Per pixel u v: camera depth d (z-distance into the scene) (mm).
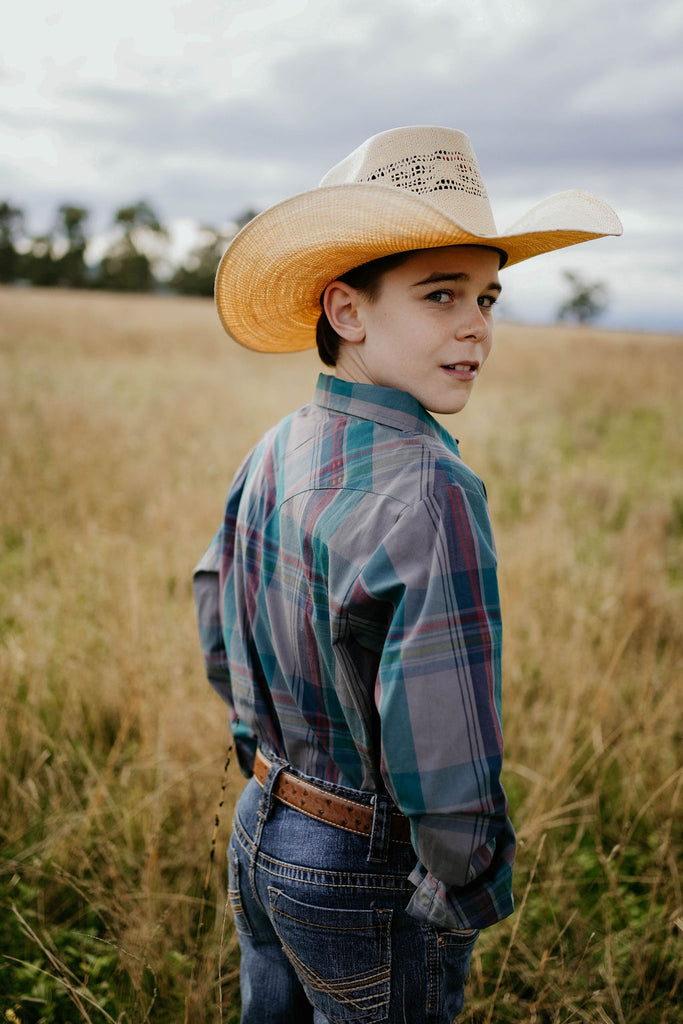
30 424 6934
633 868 2359
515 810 2586
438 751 927
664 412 11445
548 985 1827
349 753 1104
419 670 928
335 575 1017
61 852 2188
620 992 1899
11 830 2291
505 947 2027
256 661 1256
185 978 1883
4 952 1982
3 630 3348
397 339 1107
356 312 1164
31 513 4727
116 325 21562
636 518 5320
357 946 1095
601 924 2121
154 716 2707
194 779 2381
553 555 4297
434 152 1127
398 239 1030
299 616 1095
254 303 1396
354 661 1032
